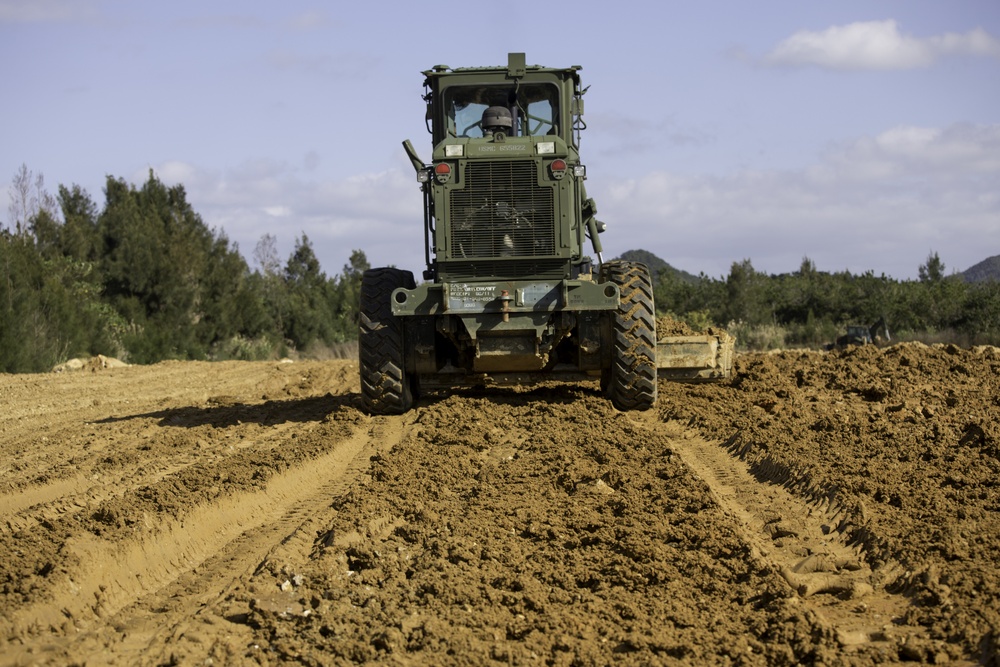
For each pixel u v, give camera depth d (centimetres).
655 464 1012
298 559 759
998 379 1602
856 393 1498
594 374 1386
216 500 885
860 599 662
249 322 5003
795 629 594
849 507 832
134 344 3831
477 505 877
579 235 1328
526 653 573
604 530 797
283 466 1026
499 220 1277
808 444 1089
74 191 5391
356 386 1933
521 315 1277
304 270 7862
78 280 4369
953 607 622
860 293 4388
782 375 1703
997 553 711
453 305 1270
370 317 1362
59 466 1127
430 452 1111
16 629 609
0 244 3328
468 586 677
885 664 556
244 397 1836
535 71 1393
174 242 4816
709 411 1327
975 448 1048
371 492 937
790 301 4494
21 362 2938
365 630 611
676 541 768
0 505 948
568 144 1407
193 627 619
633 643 582
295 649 584
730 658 568
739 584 680
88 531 789
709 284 4759
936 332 3681
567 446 1114
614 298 1270
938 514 808
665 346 1455
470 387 1587
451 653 576
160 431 1377
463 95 1403
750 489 938
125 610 672
